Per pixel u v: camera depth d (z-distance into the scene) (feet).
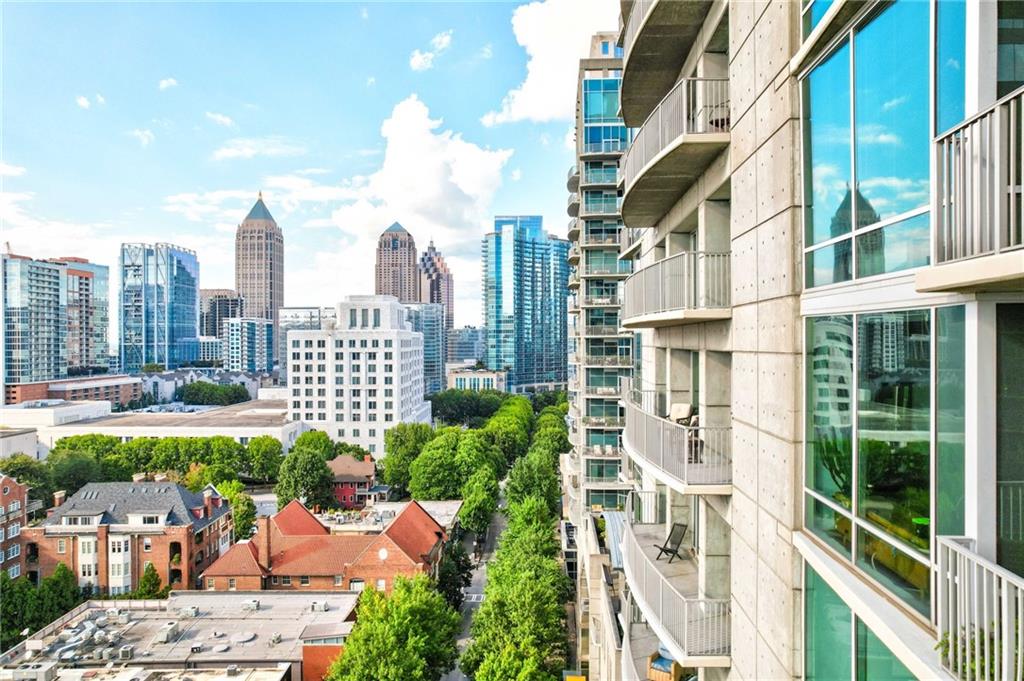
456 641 149.79
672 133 39.75
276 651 112.16
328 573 164.35
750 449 32.07
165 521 184.65
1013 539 16.24
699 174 41.88
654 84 49.85
